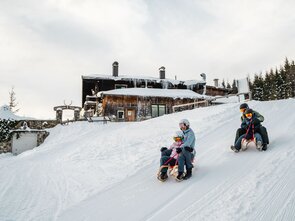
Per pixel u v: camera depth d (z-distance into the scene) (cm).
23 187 802
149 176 717
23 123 2344
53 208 618
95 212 556
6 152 2197
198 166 719
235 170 647
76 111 2697
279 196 494
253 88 6612
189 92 3534
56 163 1105
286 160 643
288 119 1037
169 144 1008
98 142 1262
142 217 502
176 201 542
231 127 1086
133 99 3191
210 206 497
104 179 770
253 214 450
